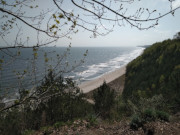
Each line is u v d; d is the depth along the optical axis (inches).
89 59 4131.4
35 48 60.4
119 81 1050.7
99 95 308.5
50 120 223.0
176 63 595.5
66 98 248.8
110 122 246.1
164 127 191.0
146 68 816.9
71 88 260.5
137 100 356.8
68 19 56.1
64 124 217.0
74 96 295.0
